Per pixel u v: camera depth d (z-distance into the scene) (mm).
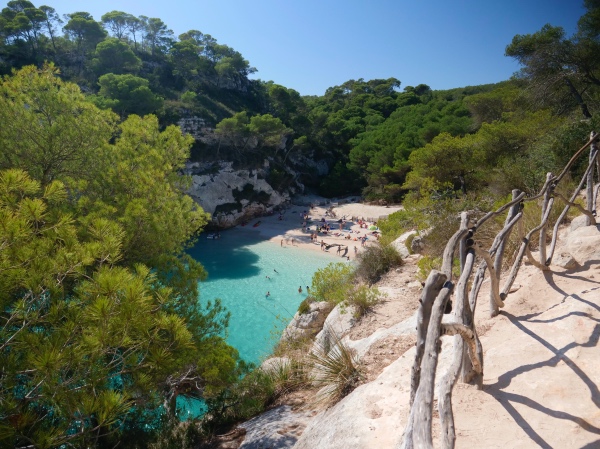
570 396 3113
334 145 77625
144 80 54312
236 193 55500
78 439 5594
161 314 6523
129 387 6223
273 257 40000
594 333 3760
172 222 11250
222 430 6867
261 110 95812
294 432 5340
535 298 4875
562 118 22562
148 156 11938
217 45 100750
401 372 4555
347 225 52094
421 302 2557
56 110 11516
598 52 20812
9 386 5094
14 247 5531
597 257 5328
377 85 114375
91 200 10641
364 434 3635
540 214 7715
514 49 23469
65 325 5371
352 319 8375
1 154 10344
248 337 22156
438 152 28844
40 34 75375
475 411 3148
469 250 3629
